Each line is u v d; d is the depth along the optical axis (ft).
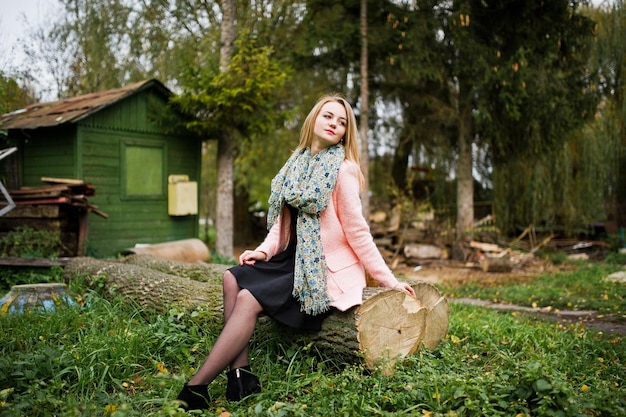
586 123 41.45
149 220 31.30
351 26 38.73
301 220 10.13
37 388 9.02
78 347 11.11
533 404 8.75
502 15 39.91
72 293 15.85
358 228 10.12
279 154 47.73
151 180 31.48
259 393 9.44
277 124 33.50
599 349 13.65
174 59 41.37
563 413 8.20
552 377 8.73
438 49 40.42
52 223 23.76
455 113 43.32
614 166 48.80
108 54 43.47
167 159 32.32
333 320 10.30
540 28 38.86
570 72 40.65
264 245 10.64
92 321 13.19
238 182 54.80
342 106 10.60
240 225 58.54
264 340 11.70
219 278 16.57
